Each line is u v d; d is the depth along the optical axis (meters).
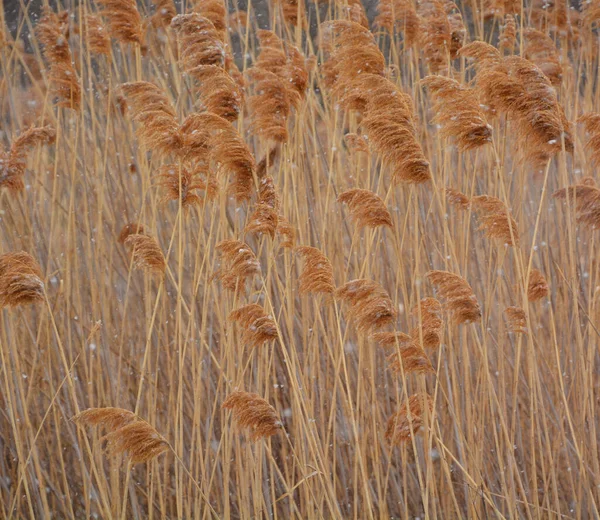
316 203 18.14
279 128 16.20
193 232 18.02
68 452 18.11
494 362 17.77
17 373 16.05
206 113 14.34
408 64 21.83
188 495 15.95
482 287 17.94
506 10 23.02
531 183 19.45
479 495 16.47
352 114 18.94
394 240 14.99
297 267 17.55
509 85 14.08
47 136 16.94
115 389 17.81
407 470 17.69
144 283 18.12
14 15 29.19
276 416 14.02
